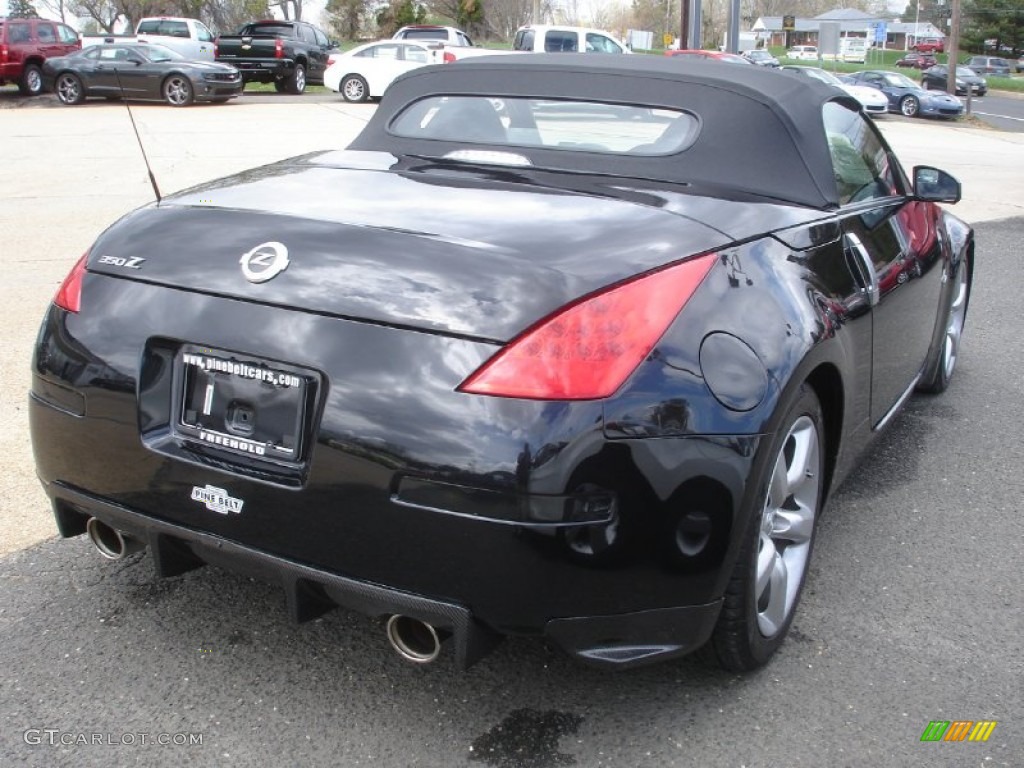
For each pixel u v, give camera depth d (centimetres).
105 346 238
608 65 325
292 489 215
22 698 243
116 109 2127
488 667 261
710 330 219
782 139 296
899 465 409
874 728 239
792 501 270
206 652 264
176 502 232
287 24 2866
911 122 3116
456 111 335
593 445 200
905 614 292
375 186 269
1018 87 6184
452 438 200
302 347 214
